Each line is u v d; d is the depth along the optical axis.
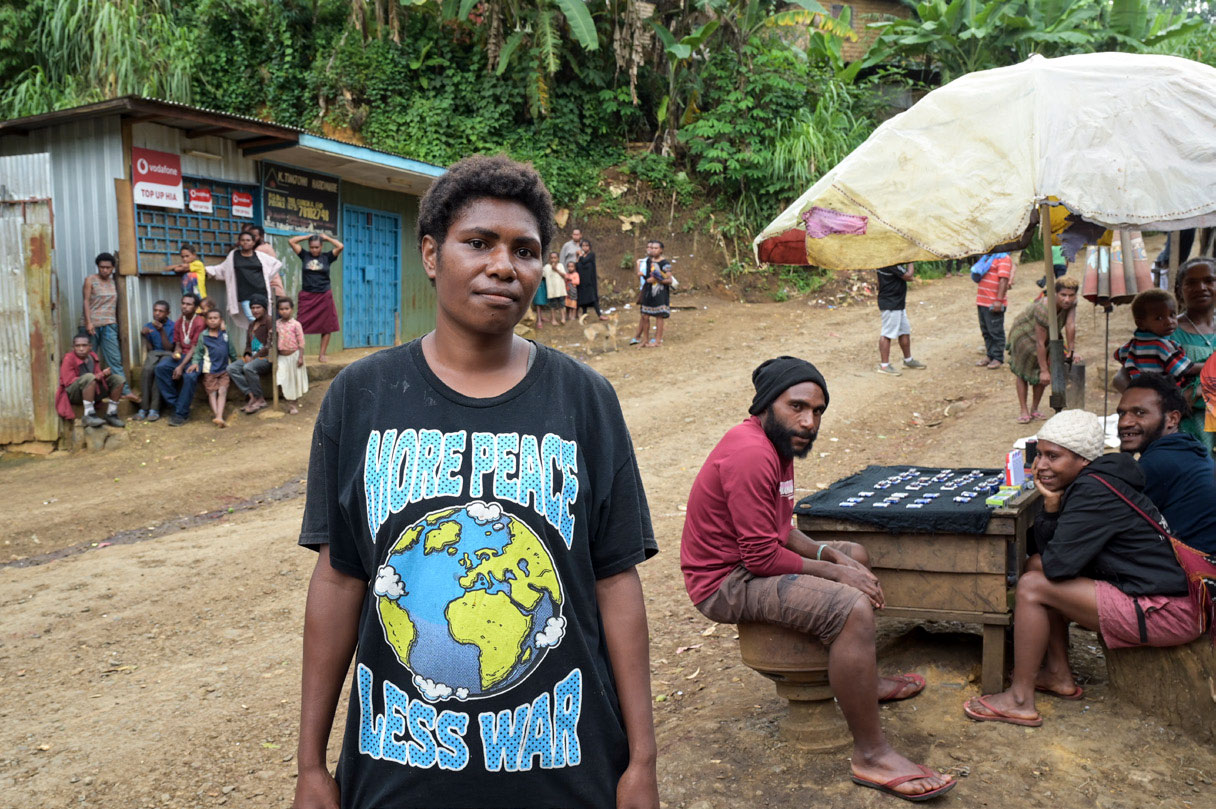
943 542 3.76
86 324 10.95
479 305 1.66
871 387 11.52
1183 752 3.37
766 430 3.51
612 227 18.81
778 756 3.50
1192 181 3.47
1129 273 5.63
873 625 3.23
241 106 18.95
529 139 18.59
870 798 3.16
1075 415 3.72
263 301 11.73
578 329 16.05
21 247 10.77
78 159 11.49
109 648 5.67
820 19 21.70
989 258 11.70
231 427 11.19
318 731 1.71
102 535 8.11
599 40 19.17
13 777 4.14
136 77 16.02
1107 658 3.76
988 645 3.79
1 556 7.65
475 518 1.62
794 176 18.80
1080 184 3.56
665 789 3.37
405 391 1.71
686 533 3.63
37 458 10.66
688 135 19.30
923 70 22.97
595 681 1.66
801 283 18.55
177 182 11.91
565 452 1.68
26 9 15.45
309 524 1.73
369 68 18.16
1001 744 3.49
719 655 4.84
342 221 14.69
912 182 3.77
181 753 4.32
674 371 13.39
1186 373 5.25
